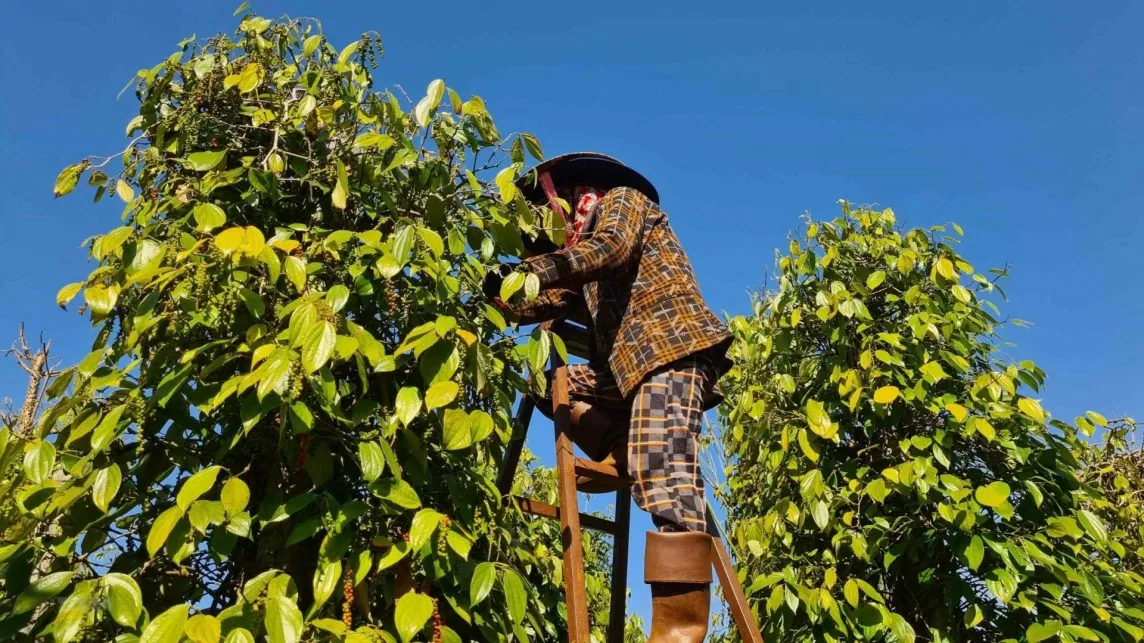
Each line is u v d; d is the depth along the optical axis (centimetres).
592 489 257
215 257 173
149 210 193
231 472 184
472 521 190
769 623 350
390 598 174
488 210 212
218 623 141
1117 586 335
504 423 193
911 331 377
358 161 210
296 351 161
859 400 356
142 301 174
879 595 312
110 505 173
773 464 367
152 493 180
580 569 210
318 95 213
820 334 400
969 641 340
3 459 169
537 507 235
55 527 174
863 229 405
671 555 197
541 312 247
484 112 219
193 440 185
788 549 362
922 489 326
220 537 161
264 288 181
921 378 356
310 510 178
